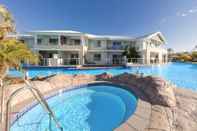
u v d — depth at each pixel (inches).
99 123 276.8
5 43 198.7
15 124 252.4
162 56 1382.9
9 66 193.9
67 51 1122.0
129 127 217.0
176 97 347.3
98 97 418.3
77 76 560.1
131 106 342.0
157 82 398.3
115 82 520.1
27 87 123.0
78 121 281.9
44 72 791.1
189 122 251.0
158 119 240.8
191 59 1497.3
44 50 1052.5
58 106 353.7
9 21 229.6
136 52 1142.3
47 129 249.0
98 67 917.2
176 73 796.6
